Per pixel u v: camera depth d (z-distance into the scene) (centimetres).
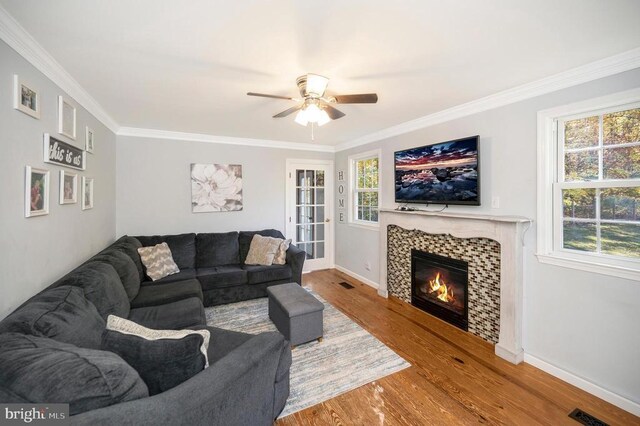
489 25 148
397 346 256
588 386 196
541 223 222
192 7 133
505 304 236
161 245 352
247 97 255
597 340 194
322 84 203
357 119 331
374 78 214
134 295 250
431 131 319
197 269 373
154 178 392
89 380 87
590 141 202
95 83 221
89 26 147
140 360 109
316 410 180
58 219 198
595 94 192
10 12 134
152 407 90
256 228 464
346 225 488
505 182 247
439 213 300
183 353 112
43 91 178
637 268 179
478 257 269
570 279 206
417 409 181
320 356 239
